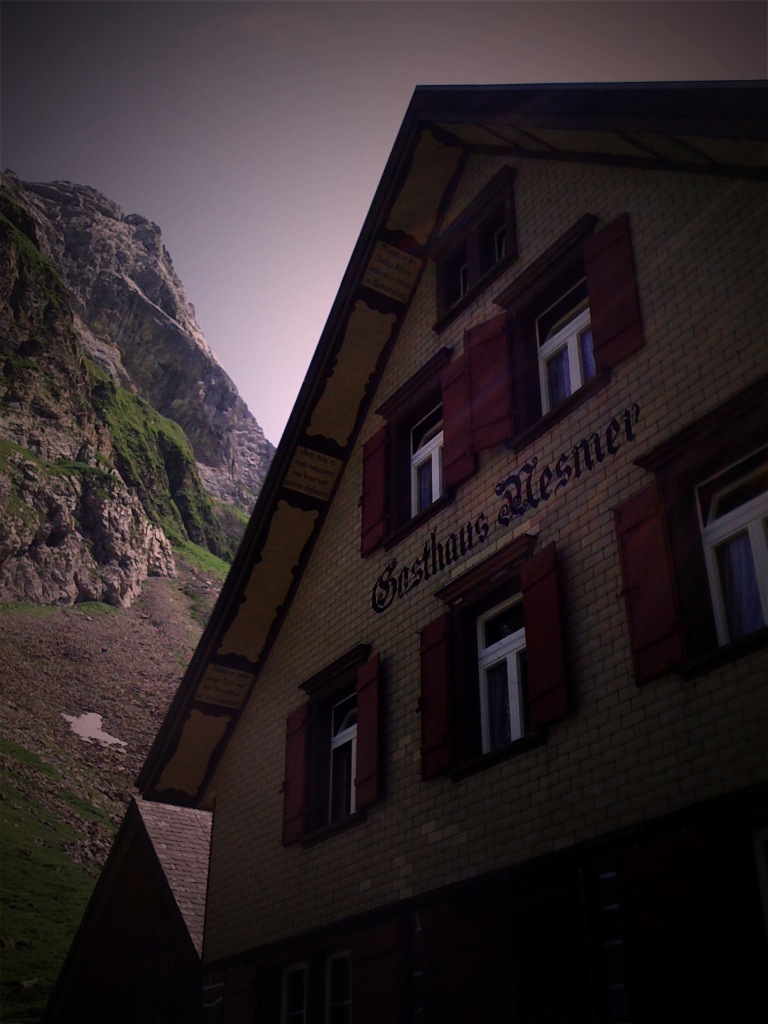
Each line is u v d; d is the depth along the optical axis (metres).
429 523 11.61
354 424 14.09
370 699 11.33
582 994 7.80
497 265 12.02
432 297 13.41
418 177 13.42
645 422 8.98
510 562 9.93
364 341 13.90
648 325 9.34
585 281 10.77
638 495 8.59
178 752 14.28
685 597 7.91
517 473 10.44
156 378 153.12
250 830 13.06
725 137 8.49
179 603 90.81
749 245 8.51
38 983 28.48
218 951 12.67
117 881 16.84
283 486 13.87
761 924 6.51
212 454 153.12
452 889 9.12
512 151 12.45
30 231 117.81
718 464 8.13
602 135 10.23
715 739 7.28
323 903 11.05
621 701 8.16
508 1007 8.16
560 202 11.41
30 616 74.44
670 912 6.91
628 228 10.02
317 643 13.09
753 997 6.29
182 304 172.50
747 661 7.23
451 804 9.68
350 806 11.85
